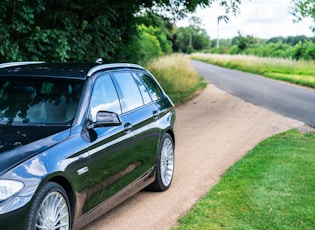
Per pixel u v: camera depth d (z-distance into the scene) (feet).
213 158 29.68
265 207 19.79
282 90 81.25
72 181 15.05
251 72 147.33
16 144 14.53
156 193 22.67
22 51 39.81
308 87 89.10
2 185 12.96
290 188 22.25
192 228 17.79
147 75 23.54
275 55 197.57
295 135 37.35
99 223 18.71
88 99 17.40
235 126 42.11
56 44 40.83
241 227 17.78
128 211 20.10
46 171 13.91
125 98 19.99
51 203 14.23
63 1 43.65
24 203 13.04
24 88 17.89
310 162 27.17
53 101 17.20
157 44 144.56
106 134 17.29
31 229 13.25
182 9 55.77
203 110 53.98
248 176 24.47
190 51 483.92
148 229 18.08
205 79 111.34
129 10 52.03
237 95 72.13
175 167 27.53
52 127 16.08
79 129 16.26
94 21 46.98
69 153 15.10
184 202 21.27
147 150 20.84
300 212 19.15
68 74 18.31
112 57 52.95
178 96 70.08
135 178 19.88
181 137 36.78
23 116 16.75
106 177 17.21
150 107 21.97
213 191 22.17
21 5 37.88
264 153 29.89
